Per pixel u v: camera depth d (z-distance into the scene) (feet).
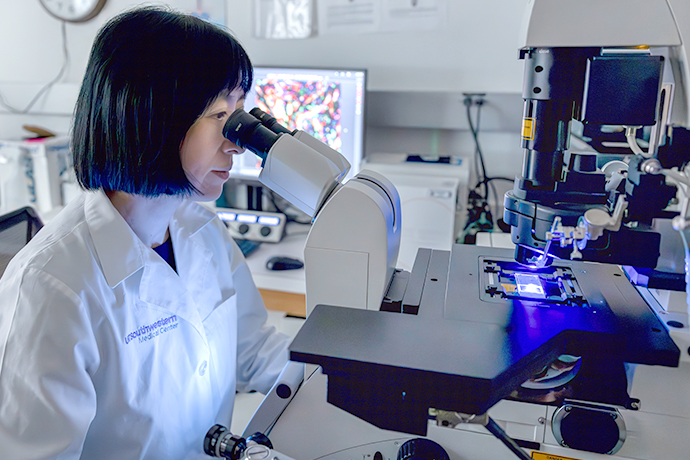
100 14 6.82
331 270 2.78
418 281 3.06
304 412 2.63
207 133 2.69
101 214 2.84
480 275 3.10
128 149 2.56
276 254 5.80
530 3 2.36
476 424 2.33
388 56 6.08
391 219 2.83
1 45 7.25
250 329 4.03
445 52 5.91
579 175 2.56
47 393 2.38
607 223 2.18
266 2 6.24
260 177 2.95
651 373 2.29
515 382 2.13
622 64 2.24
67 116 7.51
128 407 2.83
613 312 2.59
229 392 3.64
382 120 6.57
